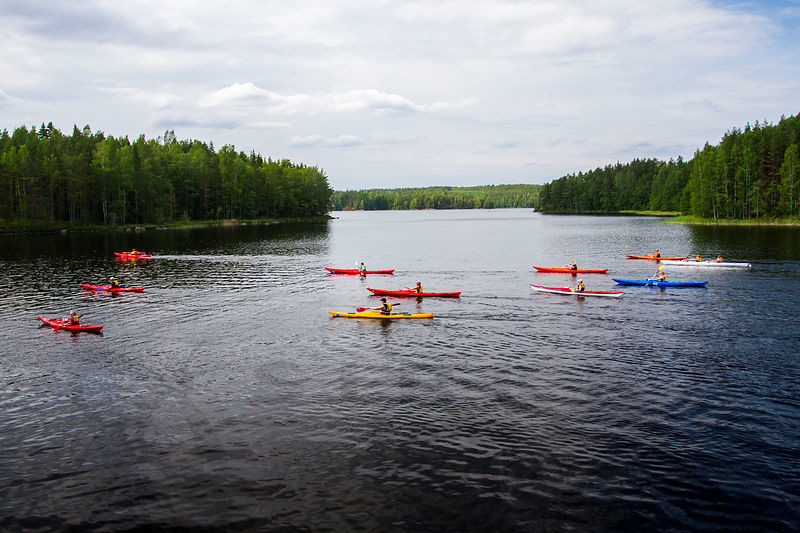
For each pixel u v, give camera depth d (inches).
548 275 2071.9
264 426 724.7
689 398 808.9
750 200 4832.7
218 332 1204.5
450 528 516.1
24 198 4197.8
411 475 604.1
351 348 1076.5
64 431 716.7
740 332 1172.5
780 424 722.8
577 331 1195.9
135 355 1035.3
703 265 2241.6
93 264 2405.3
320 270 2249.0
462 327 1240.8
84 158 4749.0
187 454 653.9
